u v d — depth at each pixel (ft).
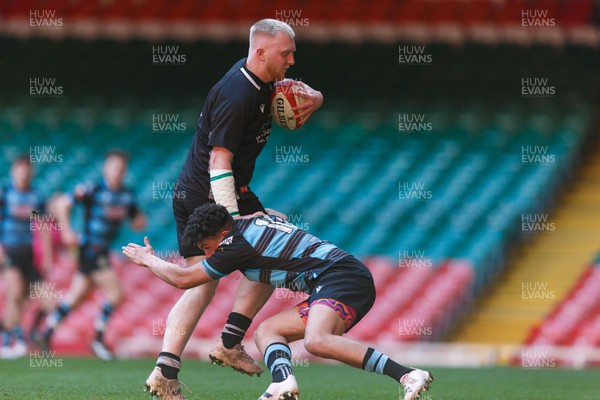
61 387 82.79
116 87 243.19
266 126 66.18
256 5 217.15
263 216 61.26
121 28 218.18
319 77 244.83
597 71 239.09
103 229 143.43
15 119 237.04
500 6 217.36
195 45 245.04
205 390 84.43
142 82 243.81
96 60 244.22
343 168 228.43
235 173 65.46
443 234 209.36
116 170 144.15
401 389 90.07
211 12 217.77
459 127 237.04
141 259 60.13
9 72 242.17
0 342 163.12
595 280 195.93
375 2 216.33
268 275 59.62
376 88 243.81
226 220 59.06
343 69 244.42
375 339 184.75
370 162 229.86
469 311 191.62
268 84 64.59
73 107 240.53
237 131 62.54
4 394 73.92
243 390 85.15
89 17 219.20
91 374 104.27
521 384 100.42
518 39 217.97
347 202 220.02
